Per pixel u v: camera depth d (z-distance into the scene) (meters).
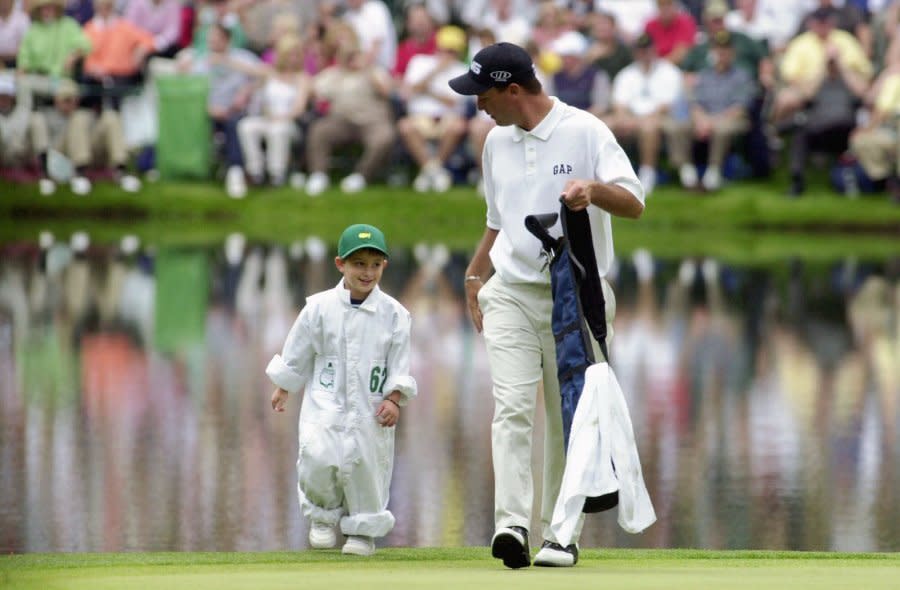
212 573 21.08
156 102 92.50
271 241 82.75
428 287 65.69
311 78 91.31
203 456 37.38
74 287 65.00
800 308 61.59
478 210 89.38
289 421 41.59
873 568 21.89
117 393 44.66
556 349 23.36
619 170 23.44
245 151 91.50
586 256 23.05
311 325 24.59
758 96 88.88
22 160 91.31
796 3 90.44
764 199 90.00
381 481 24.80
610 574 20.83
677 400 44.44
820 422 41.72
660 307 61.91
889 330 56.56
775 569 21.77
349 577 20.31
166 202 91.50
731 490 34.41
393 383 24.55
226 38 91.38
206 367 48.72
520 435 23.83
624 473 22.50
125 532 30.28
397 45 96.75
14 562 23.06
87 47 90.44
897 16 87.94
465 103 89.69
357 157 94.44
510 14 90.38
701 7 95.50
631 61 88.44
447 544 29.23
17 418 41.41
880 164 88.69
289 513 32.00
